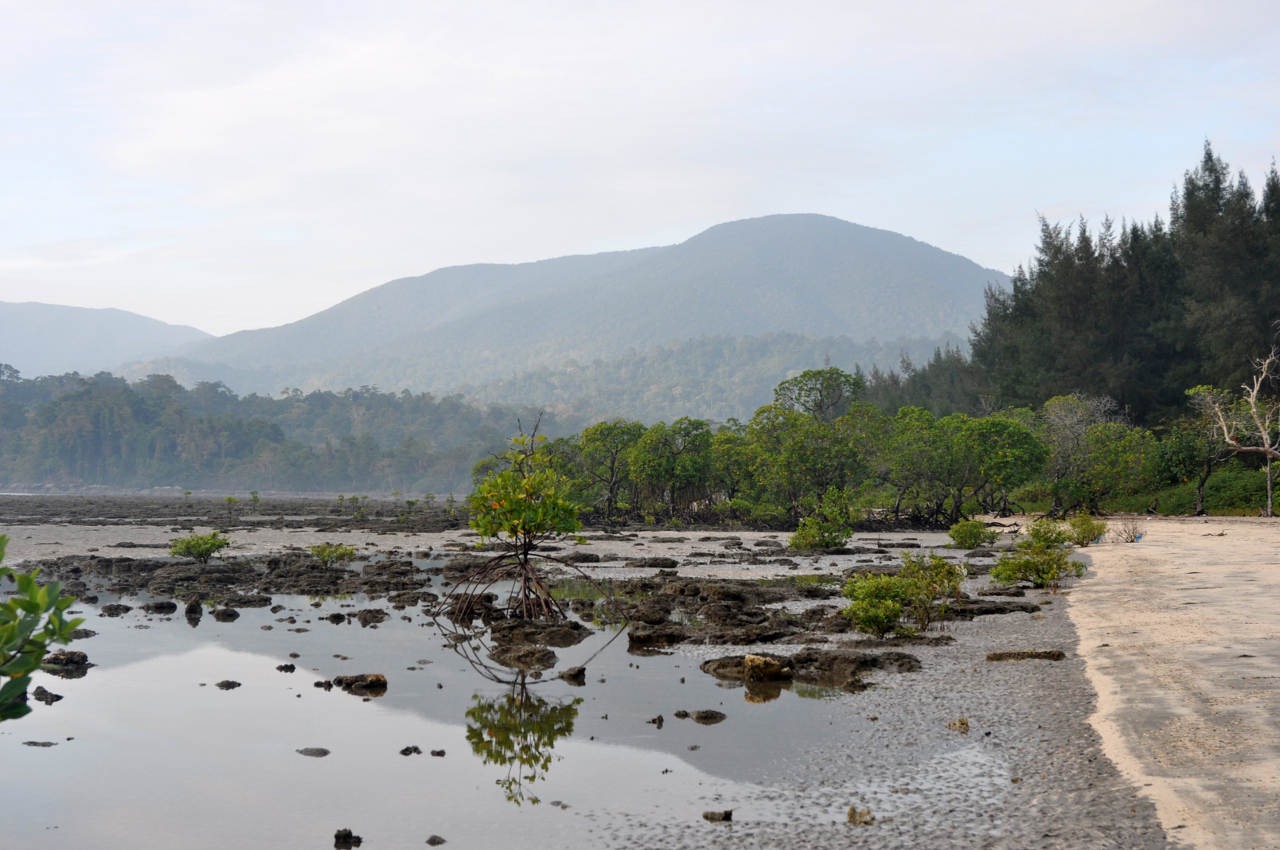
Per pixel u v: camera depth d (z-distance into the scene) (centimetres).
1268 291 6031
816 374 5772
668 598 2252
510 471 2031
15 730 1120
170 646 1648
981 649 1508
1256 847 639
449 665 1499
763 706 1195
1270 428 5056
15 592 2373
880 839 717
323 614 2034
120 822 816
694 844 731
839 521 4147
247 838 779
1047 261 8519
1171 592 1973
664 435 5594
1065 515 5219
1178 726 947
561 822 797
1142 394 6769
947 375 11731
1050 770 856
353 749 1039
